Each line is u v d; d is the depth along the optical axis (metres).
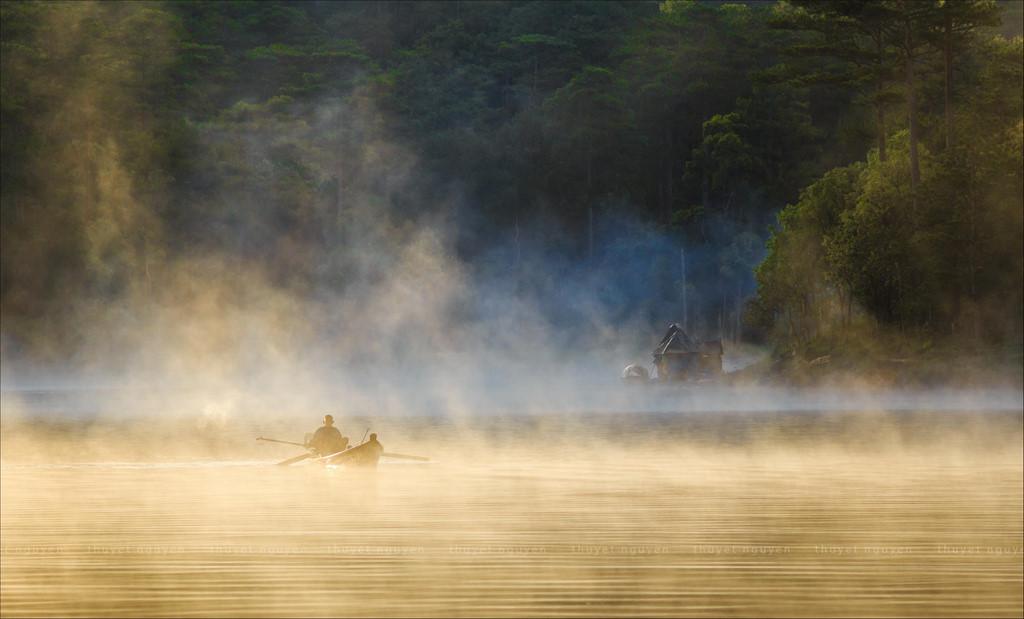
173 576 54.72
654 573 55.38
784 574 55.31
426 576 54.78
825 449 123.44
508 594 51.25
